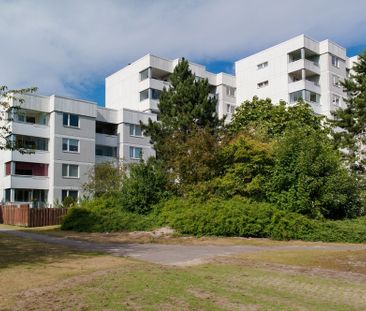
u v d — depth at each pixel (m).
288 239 20.52
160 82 54.50
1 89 18.38
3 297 8.22
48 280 9.80
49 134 43.53
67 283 9.42
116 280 9.66
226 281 9.97
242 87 61.69
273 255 14.66
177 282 9.57
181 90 32.12
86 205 26.27
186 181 25.64
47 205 42.31
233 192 24.27
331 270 11.97
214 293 8.64
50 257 13.73
